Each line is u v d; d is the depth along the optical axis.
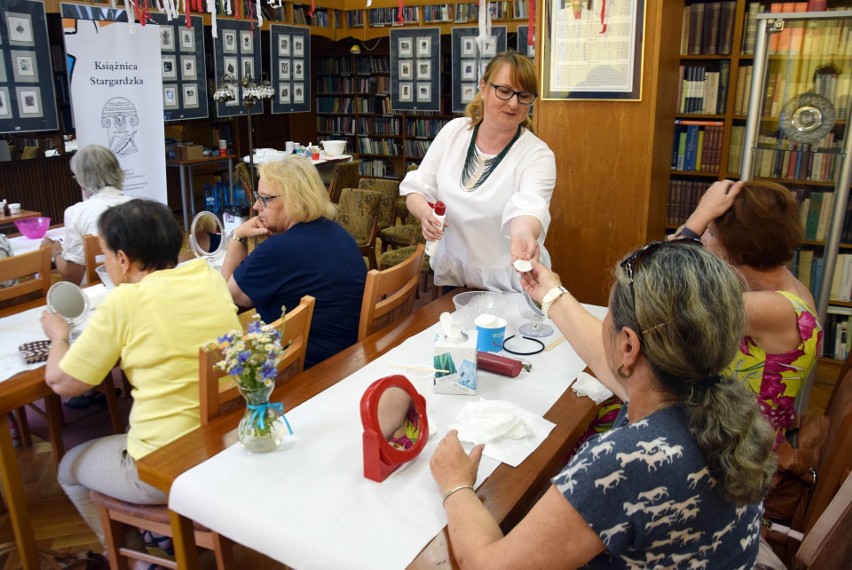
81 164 2.96
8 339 1.94
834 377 3.46
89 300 2.03
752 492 0.82
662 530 0.84
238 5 7.00
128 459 1.62
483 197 2.16
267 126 9.20
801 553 1.27
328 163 7.06
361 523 1.08
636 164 2.65
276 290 2.11
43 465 2.56
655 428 0.86
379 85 9.17
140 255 1.61
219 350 1.41
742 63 3.55
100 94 4.82
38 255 2.34
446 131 2.32
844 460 1.37
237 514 1.11
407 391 1.27
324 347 2.15
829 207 3.21
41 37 5.07
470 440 1.32
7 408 1.61
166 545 1.91
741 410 0.84
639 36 2.50
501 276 2.28
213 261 2.79
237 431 1.37
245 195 7.82
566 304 1.45
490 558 0.90
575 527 0.84
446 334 1.58
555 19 2.63
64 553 1.99
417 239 5.01
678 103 3.69
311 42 8.88
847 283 3.41
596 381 1.56
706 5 3.49
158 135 5.22
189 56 6.50
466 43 7.47
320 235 2.15
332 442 1.32
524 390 1.57
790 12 3.03
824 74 2.92
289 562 1.05
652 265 0.87
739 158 3.62
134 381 1.61
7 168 5.95
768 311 1.46
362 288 2.22
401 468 1.23
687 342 0.82
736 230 1.56
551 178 2.16
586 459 0.86
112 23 4.80
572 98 2.69
